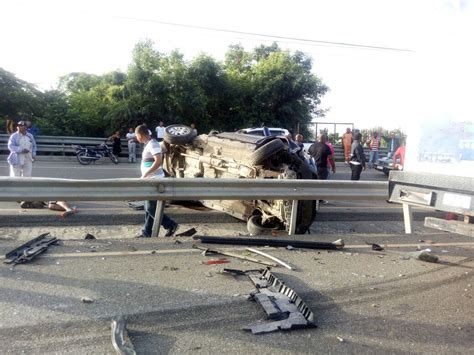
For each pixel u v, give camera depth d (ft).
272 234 25.39
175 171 34.96
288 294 14.89
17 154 36.29
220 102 103.14
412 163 16.87
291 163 27.58
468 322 13.97
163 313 13.30
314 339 12.35
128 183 21.45
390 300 15.37
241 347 11.71
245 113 103.45
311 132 112.98
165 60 95.09
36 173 54.44
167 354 11.18
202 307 13.82
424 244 23.21
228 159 29.14
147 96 91.71
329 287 16.08
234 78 103.40
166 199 22.18
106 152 74.38
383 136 117.60
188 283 15.71
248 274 16.74
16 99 93.81
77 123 91.81
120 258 18.11
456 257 20.97
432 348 12.23
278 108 105.70
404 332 13.07
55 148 76.33
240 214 28.17
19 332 11.83
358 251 21.12
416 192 16.70
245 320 13.16
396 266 19.08
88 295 14.29
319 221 32.07
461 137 15.05
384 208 37.88
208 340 11.97
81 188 20.81
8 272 15.97
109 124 92.63
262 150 25.98
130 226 27.27
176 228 24.48
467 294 16.30
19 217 27.43
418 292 16.24
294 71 104.88
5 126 83.71
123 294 14.49
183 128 33.91
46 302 13.65
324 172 43.39
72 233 25.05
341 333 12.78
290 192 24.14
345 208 37.29
